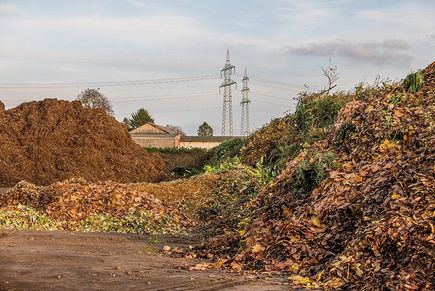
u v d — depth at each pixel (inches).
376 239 401.7
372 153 545.0
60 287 335.6
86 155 1547.7
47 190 779.4
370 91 800.9
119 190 774.5
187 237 650.2
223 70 3371.1
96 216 705.0
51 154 1537.9
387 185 469.7
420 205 422.9
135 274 387.5
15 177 1443.2
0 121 1638.8
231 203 810.2
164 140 2933.1
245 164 1063.6
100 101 3518.7
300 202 543.8
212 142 2952.8
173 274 394.9
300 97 1091.9
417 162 482.6
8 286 331.6
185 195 856.9
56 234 596.7
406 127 551.5
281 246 458.0
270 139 1075.3
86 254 472.7
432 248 375.6
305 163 583.2
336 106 948.6
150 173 1608.0
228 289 351.6
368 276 374.3
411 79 652.7
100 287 340.8
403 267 371.2
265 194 636.1
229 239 523.5
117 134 1668.3
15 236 558.6
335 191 500.1
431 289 343.3
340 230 454.9
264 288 358.6
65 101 1731.1
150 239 616.4
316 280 387.9
